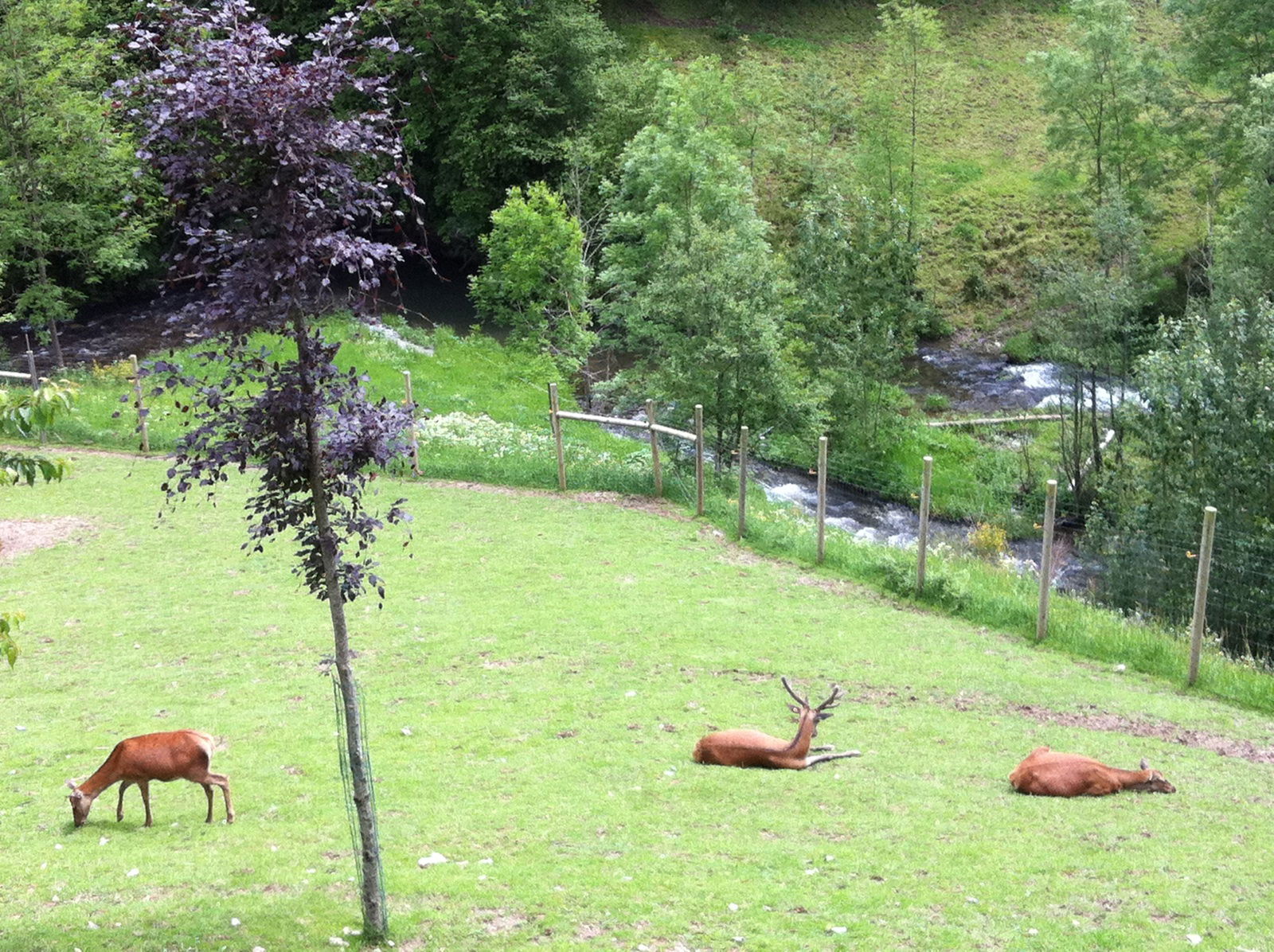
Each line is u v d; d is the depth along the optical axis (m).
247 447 8.18
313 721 13.24
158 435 27.05
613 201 42.25
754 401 29.17
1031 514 33.75
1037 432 38.50
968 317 49.38
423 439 28.69
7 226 35.03
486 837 10.06
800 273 38.81
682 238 32.41
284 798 11.06
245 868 9.43
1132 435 27.17
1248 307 27.94
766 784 11.23
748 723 13.20
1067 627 17.20
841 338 38.16
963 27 63.69
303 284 8.07
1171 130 46.22
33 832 10.30
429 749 12.38
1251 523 22.62
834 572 20.19
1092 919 8.48
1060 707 14.20
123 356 40.38
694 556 20.58
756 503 25.62
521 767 11.80
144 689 14.52
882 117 48.91
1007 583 20.06
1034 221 52.34
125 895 8.95
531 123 47.53
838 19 64.19
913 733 12.99
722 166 40.03
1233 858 9.57
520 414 34.56
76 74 35.06
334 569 8.52
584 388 41.72
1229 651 20.00
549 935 8.35
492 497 24.20
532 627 16.72
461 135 47.47
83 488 23.95
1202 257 45.66
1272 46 44.25
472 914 8.66
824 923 8.43
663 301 30.69
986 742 12.77
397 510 8.72
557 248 38.72
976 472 36.28
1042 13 65.00
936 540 30.16
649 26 61.94
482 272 40.72
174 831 10.31
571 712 13.50
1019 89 59.69
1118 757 12.47
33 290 36.03
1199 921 8.42
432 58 47.75
